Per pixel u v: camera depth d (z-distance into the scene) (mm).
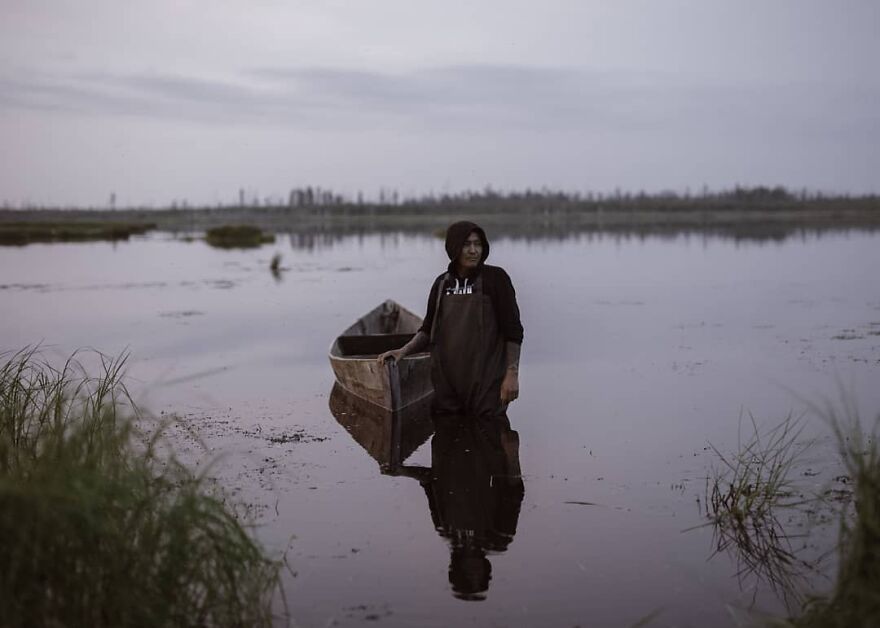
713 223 97688
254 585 4387
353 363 9227
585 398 9453
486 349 8500
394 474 6758
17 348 13695
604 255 38250
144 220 174125
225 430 8258
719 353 12273
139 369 11773
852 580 3809
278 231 93938
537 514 5777
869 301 18828
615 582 4676
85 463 4340
